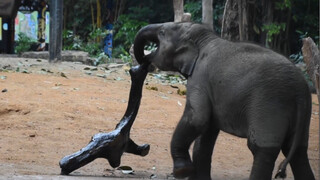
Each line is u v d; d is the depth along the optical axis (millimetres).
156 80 18594
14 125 11508
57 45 20250
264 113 6648
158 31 8047
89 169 8969
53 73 17828
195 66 7469
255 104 6695
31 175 7605
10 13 26922
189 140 7430
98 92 14758
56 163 9289
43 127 11539
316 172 9203
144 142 11086
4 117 12055
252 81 6762
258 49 7016
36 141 10586
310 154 10984
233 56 7059
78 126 11852
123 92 15188
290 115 6695
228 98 6949
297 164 7059
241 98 6820
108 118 12664
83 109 12953
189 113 7371
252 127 6695
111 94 14742
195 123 7297
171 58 7793
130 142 8805
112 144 8469
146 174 8758
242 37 24641
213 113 7297
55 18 20125
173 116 13359
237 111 6891
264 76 6719
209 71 7223
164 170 9188
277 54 6961
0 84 14570
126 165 9469
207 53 7359
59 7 20125
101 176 8273
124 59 24594
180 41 7691
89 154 8391
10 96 13445
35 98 13453
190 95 7395
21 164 8938
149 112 13430
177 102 14695
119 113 13148
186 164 7434
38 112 12328
